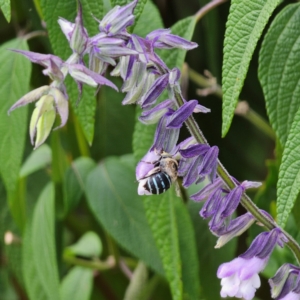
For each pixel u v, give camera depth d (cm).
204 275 39
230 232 28
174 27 33
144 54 26
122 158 40
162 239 34
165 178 27
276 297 28
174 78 26
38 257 40
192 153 26
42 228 40
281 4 40
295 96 30
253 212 27
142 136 34
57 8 31
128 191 39
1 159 35
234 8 27
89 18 30
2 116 35
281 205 27
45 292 41
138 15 26
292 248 28
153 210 34
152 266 38
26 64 35
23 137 35
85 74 25
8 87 35
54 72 25
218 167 27
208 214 27
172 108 27
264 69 31
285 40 30
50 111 25
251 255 27
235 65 27
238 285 27
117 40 25
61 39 31
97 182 39
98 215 39
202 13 33
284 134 30
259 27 27
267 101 31
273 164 37
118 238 39
